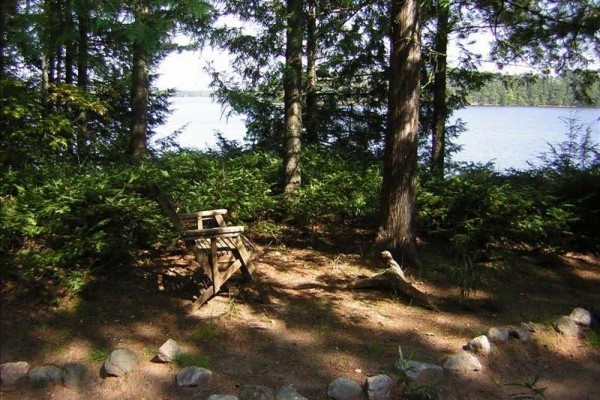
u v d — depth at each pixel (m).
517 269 5.65
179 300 4.34
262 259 5.49
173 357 3.41
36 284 3.98
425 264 5.52
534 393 3.32
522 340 3.99
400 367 3.38
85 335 3.68
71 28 5.52
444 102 9.55
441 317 4.35
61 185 5.03
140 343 3.63
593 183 6.32
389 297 4.70
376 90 10.77
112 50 10.14
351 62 10.62
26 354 3.41
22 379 3.19
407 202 5.31
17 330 3.64
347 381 3.23
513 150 15.34
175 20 5.79
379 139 10.99
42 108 6.38
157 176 5.91
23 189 4.89
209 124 21.39
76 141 7.81
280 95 10.10
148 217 4.95
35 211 4.52
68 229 4.51
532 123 23.70
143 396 3.15
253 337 3.80
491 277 5.36
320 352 3.66
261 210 6.19
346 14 7.57
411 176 5.30
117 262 4.75
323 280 5.00
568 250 6.21
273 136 10.27
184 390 3.18
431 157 9.88
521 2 7.34
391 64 5.26
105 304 4.14
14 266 4.02
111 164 7.21
